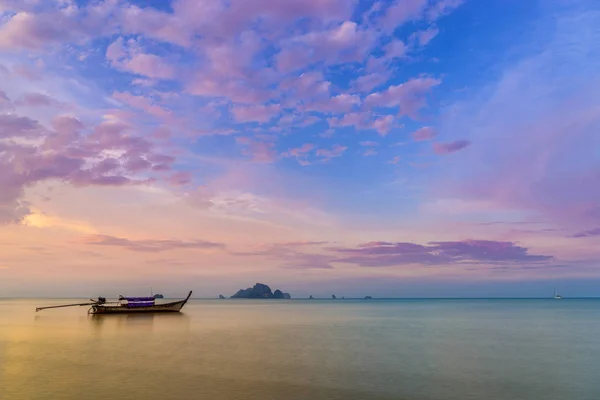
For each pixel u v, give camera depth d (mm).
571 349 52688
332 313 154250
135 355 46938
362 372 37688
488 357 46188
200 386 32344
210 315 132750
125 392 30453
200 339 63156
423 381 34406
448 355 47531
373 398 29672
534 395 30609
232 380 34375
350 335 69812
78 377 35125
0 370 38094
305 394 30422
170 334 70375
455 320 110562
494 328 84125
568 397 30078
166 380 34156
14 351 50125
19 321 101250
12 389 31141
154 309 124312
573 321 105438
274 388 31891
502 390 31891
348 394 30578
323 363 41969
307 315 137750
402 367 40000
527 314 144375
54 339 62562
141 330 77625
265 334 70938
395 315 138125
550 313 151750
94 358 44906
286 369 38781
